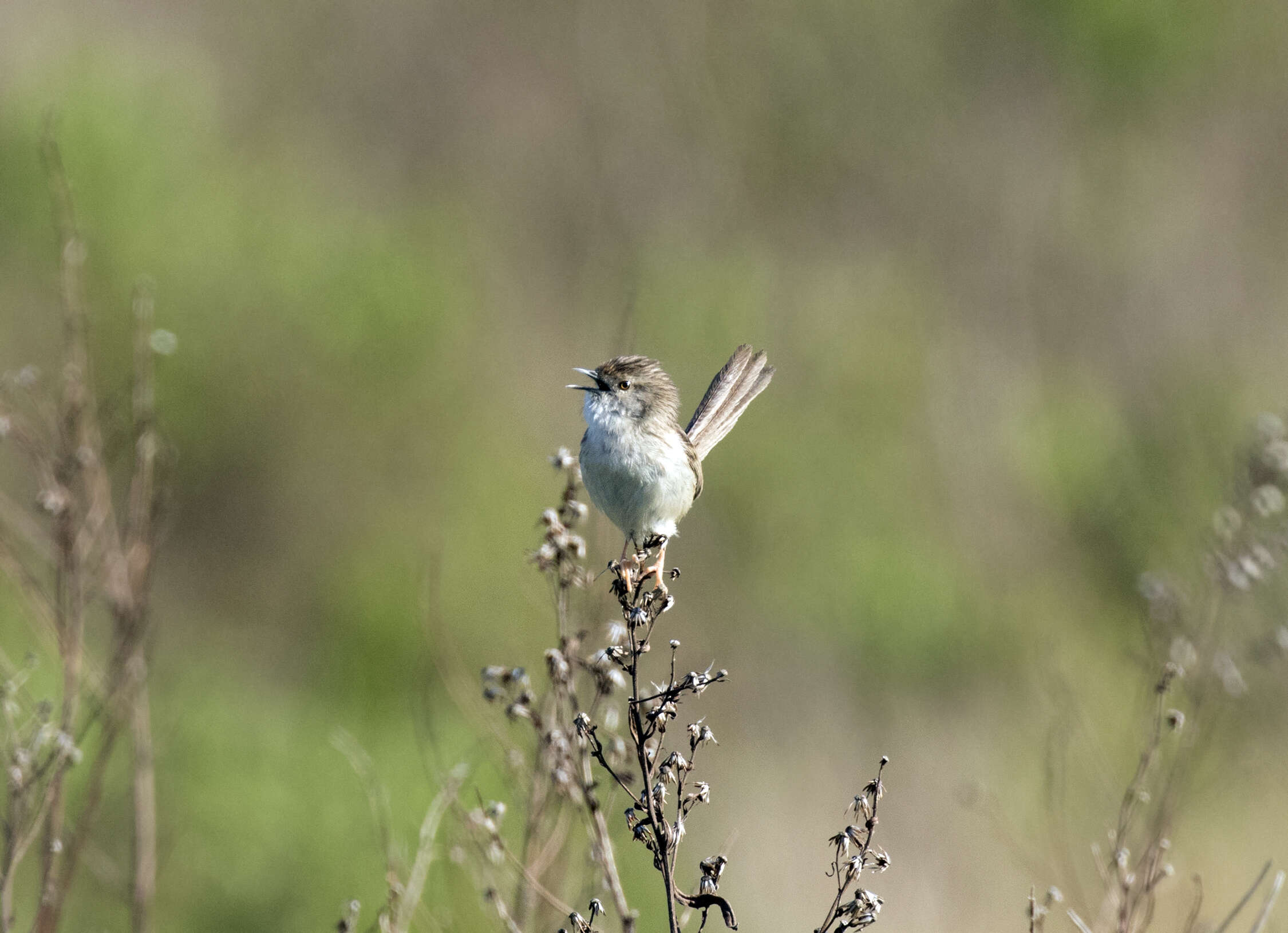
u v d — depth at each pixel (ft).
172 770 34.83
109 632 31.83
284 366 51.67
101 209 50.42
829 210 70.23
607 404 25.76
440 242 61.00
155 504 26.99
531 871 21.12
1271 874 36.96
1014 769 43.55
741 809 42.16
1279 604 32.22
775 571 51.85
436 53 70.85
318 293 53.06
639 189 68.54
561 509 21.01
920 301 66.28
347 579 47.14
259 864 33.55
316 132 66.74
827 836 41.83
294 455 51.08
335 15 70.03
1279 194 72.18
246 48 67.87
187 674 41.81
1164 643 30.01
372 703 41.34
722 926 37.04
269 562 49.96
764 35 73.20
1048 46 74.90
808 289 65.00
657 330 60.70
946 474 56.49
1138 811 28.04
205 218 52.65
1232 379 61.46
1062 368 64.85
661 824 16.89
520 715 20.11
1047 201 71.46
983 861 40.55
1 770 23.53
